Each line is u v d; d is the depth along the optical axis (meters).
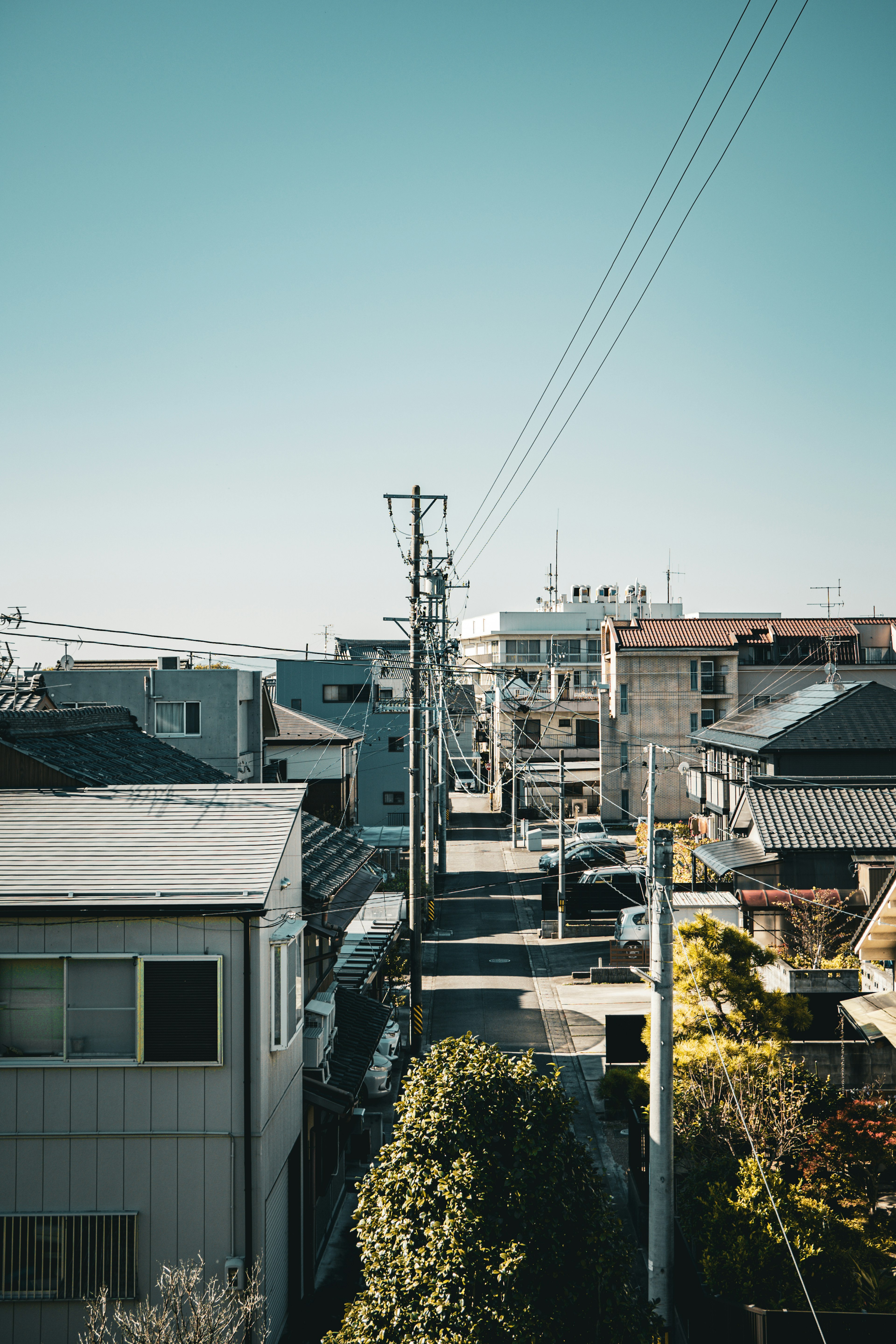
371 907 25.72
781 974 20.88
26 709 22.73
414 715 23.05
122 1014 11.02
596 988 28.14
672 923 11.26
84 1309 10.75
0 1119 10.95
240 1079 10.95
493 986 28.41
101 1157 10.91
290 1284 12.67
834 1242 10.95
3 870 11.60
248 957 10.99
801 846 25.39
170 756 19.61
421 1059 13.46
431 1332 8.92
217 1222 10.84
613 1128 18.59
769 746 32.62
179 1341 9.30
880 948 18.98
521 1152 9.85
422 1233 9.50
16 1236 10.84
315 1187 14.16
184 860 11.81
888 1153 12.84
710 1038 14.22
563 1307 9.19
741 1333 9.77
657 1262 10.72
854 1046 16.41
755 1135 12.93
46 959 10.98
